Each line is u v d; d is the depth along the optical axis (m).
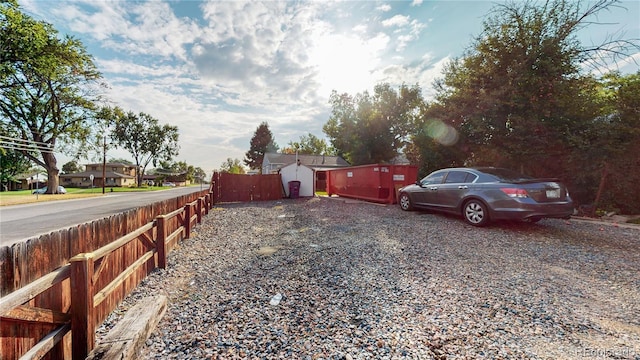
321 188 25.08
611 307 2.62
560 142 8.01
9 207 14.71
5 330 1.49
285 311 2.72
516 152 8.63
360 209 9.23
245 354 2.06
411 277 3.45
